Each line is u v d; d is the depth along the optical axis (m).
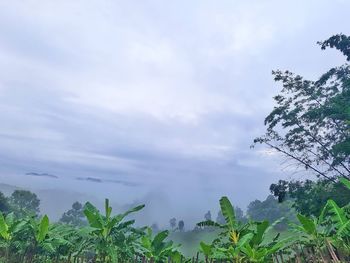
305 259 8.88
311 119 29.67
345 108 25.91
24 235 12.17
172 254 11.69
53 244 12.15
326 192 26.39
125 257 12.25
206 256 10.34
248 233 10.95
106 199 12.24
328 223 11.90
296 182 29.30
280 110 31.81
